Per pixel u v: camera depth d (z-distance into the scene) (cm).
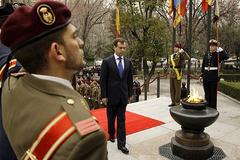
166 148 479
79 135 80
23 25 91
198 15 2577
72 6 2384
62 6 94
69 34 95
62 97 89
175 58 821
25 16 91
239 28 2969
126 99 454
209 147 435
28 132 85
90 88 986
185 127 431
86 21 2309
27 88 93
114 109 474
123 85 451
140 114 718
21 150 88
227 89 1198
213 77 717
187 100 439
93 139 81
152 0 1886
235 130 591
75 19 2372
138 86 1150
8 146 101
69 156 79
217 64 718
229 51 3147
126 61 456
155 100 898
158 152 463
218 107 870
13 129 91
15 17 92
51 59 93
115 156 446
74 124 82
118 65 448
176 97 814
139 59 2086
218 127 612
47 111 85
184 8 950
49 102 87
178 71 810
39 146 83
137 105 828
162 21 1989
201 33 2850
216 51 718
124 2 1894
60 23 92
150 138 533
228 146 496
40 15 90
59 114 84
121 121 461
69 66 96
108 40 3009
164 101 884
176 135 454
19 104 91
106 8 2472
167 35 1986
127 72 453
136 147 486
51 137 82
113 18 2312
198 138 432
